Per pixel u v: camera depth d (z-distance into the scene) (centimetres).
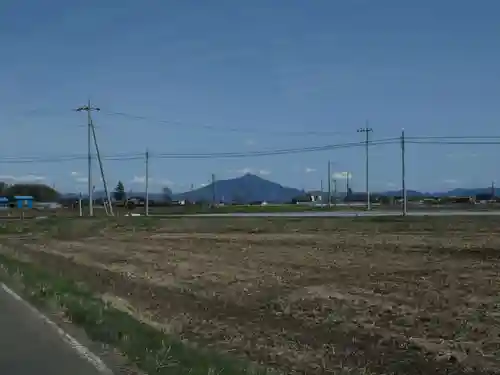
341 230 4703
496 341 1084
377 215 6575
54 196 16875
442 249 2866
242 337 1199
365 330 1214
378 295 1636
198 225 5694
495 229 4216
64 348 1055
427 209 9444
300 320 1346
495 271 2053
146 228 5628
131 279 2188
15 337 1155
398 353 1031
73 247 3962
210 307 1552
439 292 1647
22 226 6303
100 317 1305
